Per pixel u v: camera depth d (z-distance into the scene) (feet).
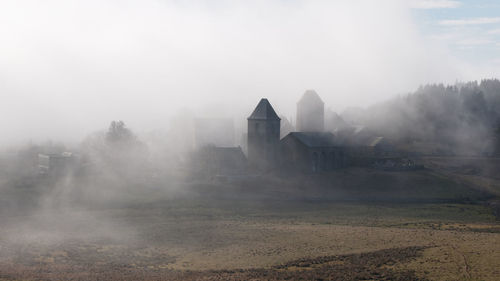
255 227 283.59
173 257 213.66
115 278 173.37
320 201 378.53
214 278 171.42
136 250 228.84
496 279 164.04
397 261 191.72
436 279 165.37
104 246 237.66
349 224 295.69
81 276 176.35
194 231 272.92
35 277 173.06
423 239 239.71
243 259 207.00
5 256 212.84
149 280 169.68
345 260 198.59
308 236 254.06
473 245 219.82
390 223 299.58
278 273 178.81
